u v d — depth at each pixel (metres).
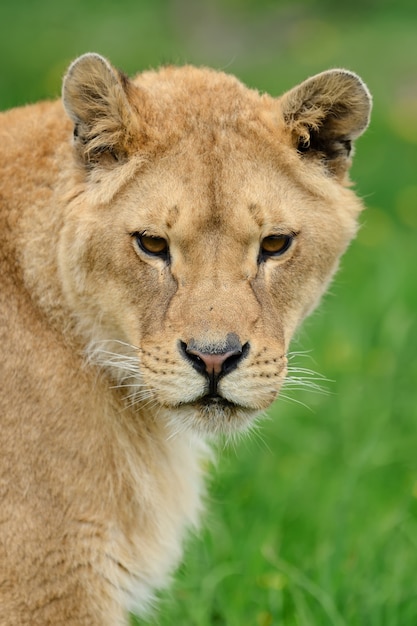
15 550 7.76
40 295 8.02
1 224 8.06
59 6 31.86
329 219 8.33
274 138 8.14
